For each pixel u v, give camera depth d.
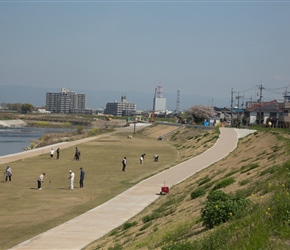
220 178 40.78
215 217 19.39
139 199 43.47
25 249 27.14
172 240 20.36
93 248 26.56
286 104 120.69
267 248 13.87
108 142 125.44
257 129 98.31
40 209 39.50
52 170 66.56
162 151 100.38
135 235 27.25
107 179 58.12
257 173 33.69
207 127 129.75
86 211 38.69
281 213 15.98
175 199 38.03
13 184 52.97
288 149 41.69
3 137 165.50
